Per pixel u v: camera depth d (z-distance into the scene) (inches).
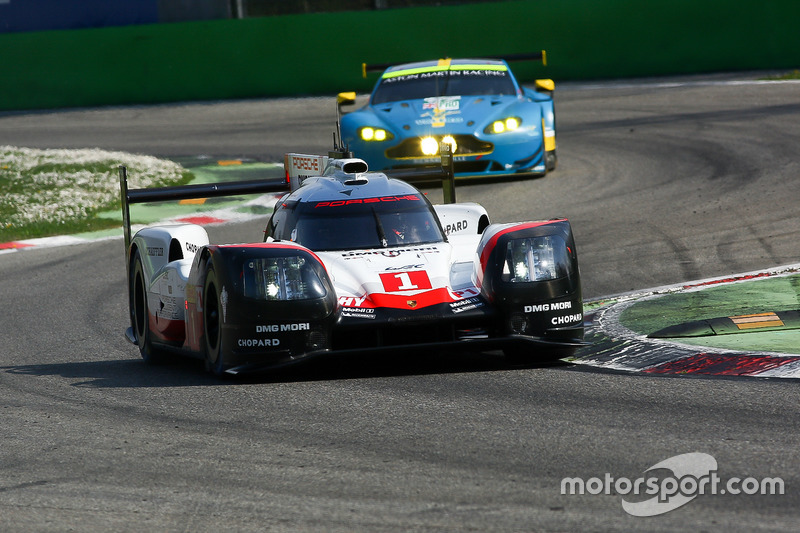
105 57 3683.6
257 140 2751.0
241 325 760.3
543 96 2004.2
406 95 1923.0
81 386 819.4
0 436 662.5
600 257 1312.7
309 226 882.8
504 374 778.8
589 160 2069.4
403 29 3516.2
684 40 3371.1
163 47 3659.0
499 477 521.0
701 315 941.8
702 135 2230.6
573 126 2539.4
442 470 537.6
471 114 1835.6
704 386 695.7
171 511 497.4
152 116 3358.8
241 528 469.1
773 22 3307.1
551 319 795.4
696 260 1246.9
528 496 490.0
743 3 3316.9
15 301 1293.1
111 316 1181.7
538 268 798.5
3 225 1849.2
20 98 3745.1
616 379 738.2
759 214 1477.6
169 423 670.5
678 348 820.0
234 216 1884.8
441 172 1078.4
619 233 1441.9
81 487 542.6
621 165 1988.2
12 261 1579.7
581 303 816.3
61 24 3767.2
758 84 2938.0
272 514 485.1
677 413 629.3
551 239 812.6
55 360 969.5
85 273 1455.5
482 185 1888.5
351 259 838.5
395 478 528.4
